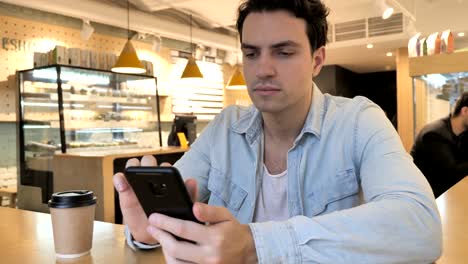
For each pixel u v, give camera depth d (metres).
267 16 0.97
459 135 2.81
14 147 5.18
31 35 5.25
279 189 1.17
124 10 5.66
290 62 0.98
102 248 1.14
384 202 0.78
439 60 3.43
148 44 6.92
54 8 4.90
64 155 3.95
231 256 0.64
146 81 5.72
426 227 0.75
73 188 3.88
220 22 7.10
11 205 4.95
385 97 11.27
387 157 0.94
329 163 1.13
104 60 5.24
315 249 0.69
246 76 1.03
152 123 5.77
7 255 1.09
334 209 1.12
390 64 9.73
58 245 1.06
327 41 1.11
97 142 4.91
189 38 6.82
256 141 1.20
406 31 6.58
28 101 4.89
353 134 1.09
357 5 6.28
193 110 7.73
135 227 0.92
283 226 0.70
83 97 4.80
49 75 4.62
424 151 2.92
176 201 0.66
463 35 6.50
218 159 1.25
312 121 1.13
